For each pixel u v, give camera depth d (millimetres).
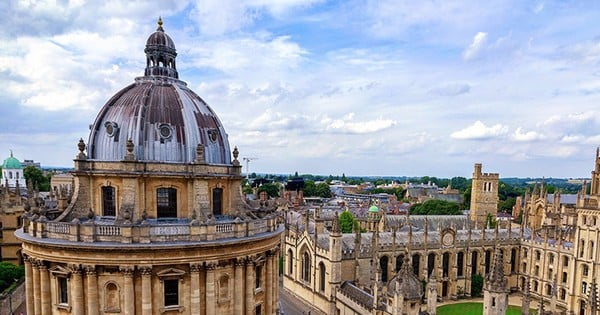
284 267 127250
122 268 48875
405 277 75000
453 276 122125
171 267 50688
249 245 56094
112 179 53000
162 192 53812
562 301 117875
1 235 117312
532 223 192125
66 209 53812
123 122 55031
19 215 119375
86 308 50156
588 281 108625
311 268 109750
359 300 88875
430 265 120500
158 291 50500
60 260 49969
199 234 51500
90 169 53844
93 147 55875
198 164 54281
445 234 121438
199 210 54562
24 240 51438
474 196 190125
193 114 58406
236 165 60438
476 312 109625
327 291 101625
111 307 50125
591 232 108000
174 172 53531
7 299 90125
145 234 49188
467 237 127938
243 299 56938
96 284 49500
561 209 189625
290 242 122812
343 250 104250
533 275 128625
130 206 51688
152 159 53812
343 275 103625
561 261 118938
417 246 116562
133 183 51844
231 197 60625
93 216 52125
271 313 62094
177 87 60938
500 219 193750
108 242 48938
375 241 107000
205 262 52000
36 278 52781
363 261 106500
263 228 59656
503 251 131500
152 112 55781
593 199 109375
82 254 48969
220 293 54531
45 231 51438
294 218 143625
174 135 55281
